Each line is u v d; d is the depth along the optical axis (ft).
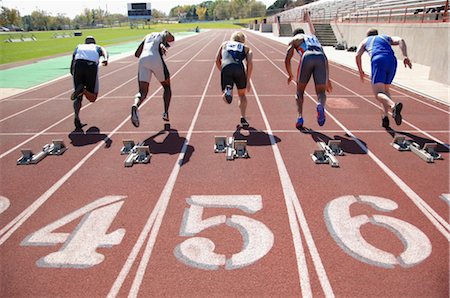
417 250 9.96
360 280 8.84
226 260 9.63
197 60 61.36
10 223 11.77
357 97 30.22
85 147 19.10
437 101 27.53
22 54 74.13
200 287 8.67
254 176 14.94
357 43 77.61
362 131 21.02
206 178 14.84
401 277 8.92
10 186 14.52
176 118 24.45
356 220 11.50
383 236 10.62
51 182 14.83
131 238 10.74
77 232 11.14
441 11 53.78
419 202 12.60
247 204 12.60
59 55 71.20
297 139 19.71
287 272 9.14
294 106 27.35
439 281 8.76
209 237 10.69
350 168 15.62
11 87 37.40
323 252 9.92
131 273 9.23
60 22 357.00
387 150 17.83
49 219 11.95
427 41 48.80
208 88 35.42
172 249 10.16
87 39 23.29
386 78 20.39
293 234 10.78
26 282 8.99
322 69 19.45
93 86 22.25
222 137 18.10
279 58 62.95
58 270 9.41
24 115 26.20
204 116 24.86
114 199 13.19
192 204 12.68
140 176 15.20
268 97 30.78
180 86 36.83
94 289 8.70
